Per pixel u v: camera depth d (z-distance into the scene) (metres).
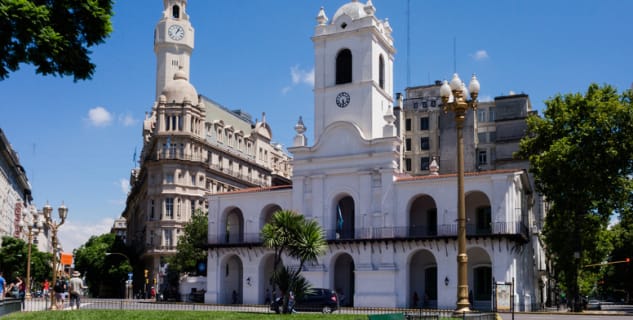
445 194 58.78
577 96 60.72
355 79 65.25
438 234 58.31
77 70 17.33
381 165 61.47
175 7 114.75
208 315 32.56
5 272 91.69
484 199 59.88
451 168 95.44
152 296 86.19
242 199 69.19
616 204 59.81
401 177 63.00
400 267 59.19
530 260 67.25
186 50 113.44
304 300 48.19
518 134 94.56
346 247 61.53
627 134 58.06
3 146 96.88
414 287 61.38
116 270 100.56
